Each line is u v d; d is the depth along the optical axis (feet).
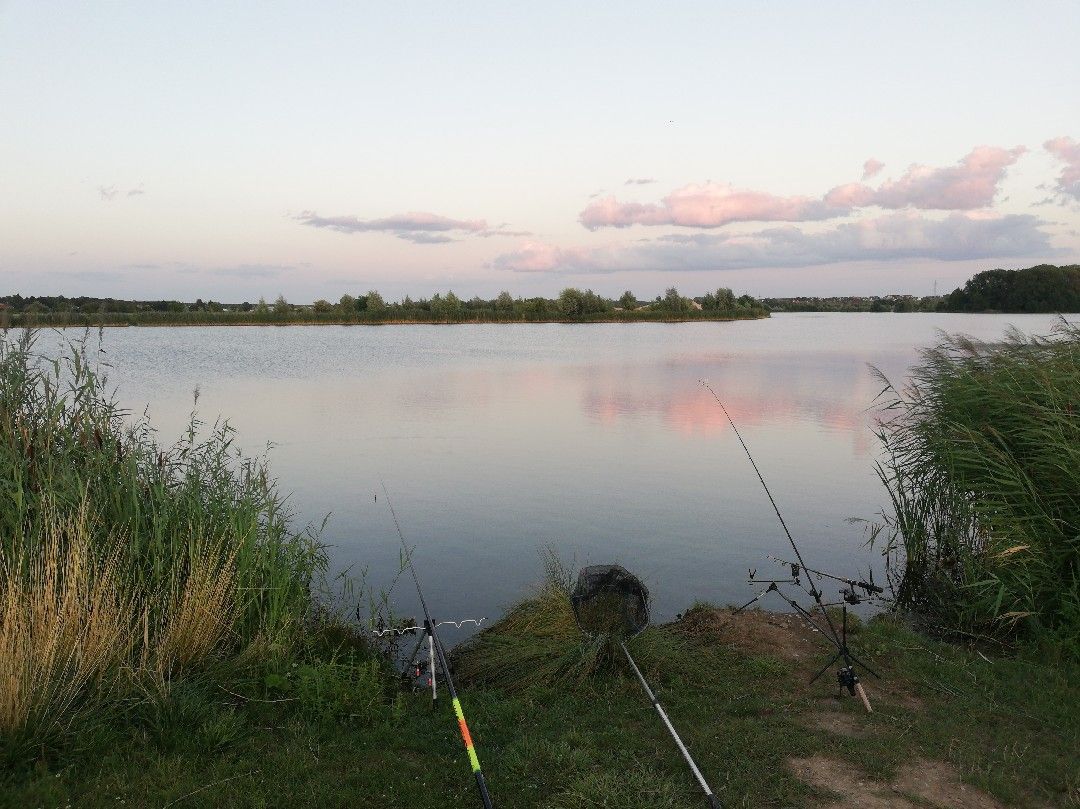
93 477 22.54
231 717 17.06
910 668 20.85
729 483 45.55
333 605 26.22
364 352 159.53
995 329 200.64
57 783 14.19
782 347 180.96
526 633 23.15
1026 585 23.54
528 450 55.52
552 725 17.87
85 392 24.11
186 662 19.04
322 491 43.50
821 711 18.31
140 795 14.17
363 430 63.52
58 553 18.63
